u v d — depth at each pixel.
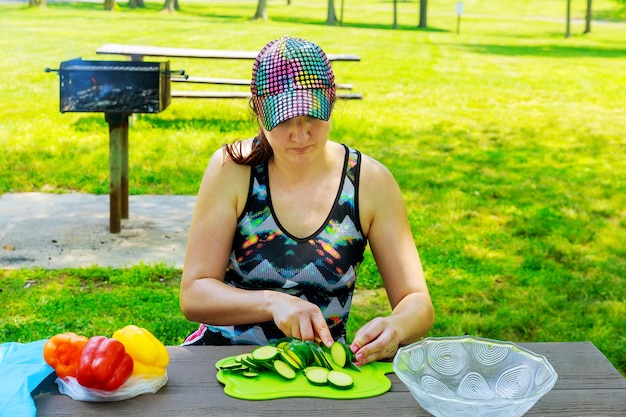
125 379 1.66
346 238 2.15
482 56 21.34
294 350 1.82
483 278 5.17
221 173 2.15
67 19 26.64
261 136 2.15
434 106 12.61
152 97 5.31
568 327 4.46
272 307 1.99
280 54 1.97
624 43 29.62
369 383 1.76
